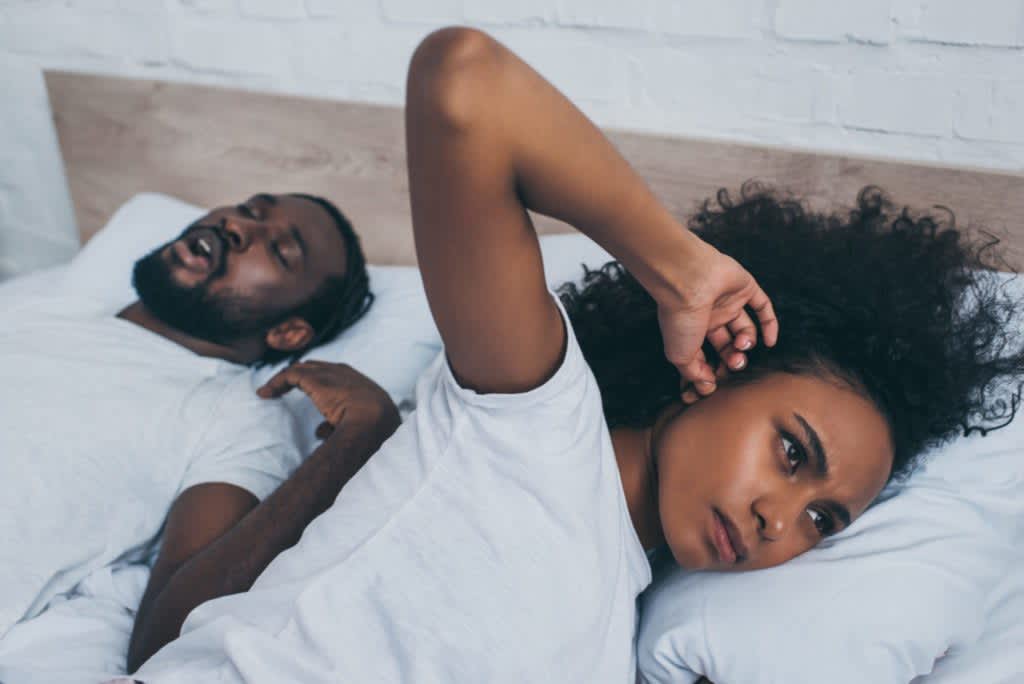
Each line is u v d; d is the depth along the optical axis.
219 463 1.02
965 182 0.98
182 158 1.49
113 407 1.02
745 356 0.72
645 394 0.78
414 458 0.67
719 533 0.72
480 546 0.64
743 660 0.76
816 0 0.99
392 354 1.16
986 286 0.87
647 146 1.13
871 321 0.76
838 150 1.05
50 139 1.63
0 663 0.84
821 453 0.71
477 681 0.63
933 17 0.94
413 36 1.26
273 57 1.38
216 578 0.82
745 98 1.08
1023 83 0.93
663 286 0.56
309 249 1.20
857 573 0.77
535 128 0.49
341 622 0.64
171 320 1.17
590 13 1.12
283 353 1.22
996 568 0.81
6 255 1.80
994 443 0.85
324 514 0.72
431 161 0.48
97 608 0.92
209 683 0.64
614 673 0.70
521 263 0.54
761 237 0.85
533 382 0.61
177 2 1.41
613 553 0.68
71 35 1.52
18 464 0.93
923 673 0.76
